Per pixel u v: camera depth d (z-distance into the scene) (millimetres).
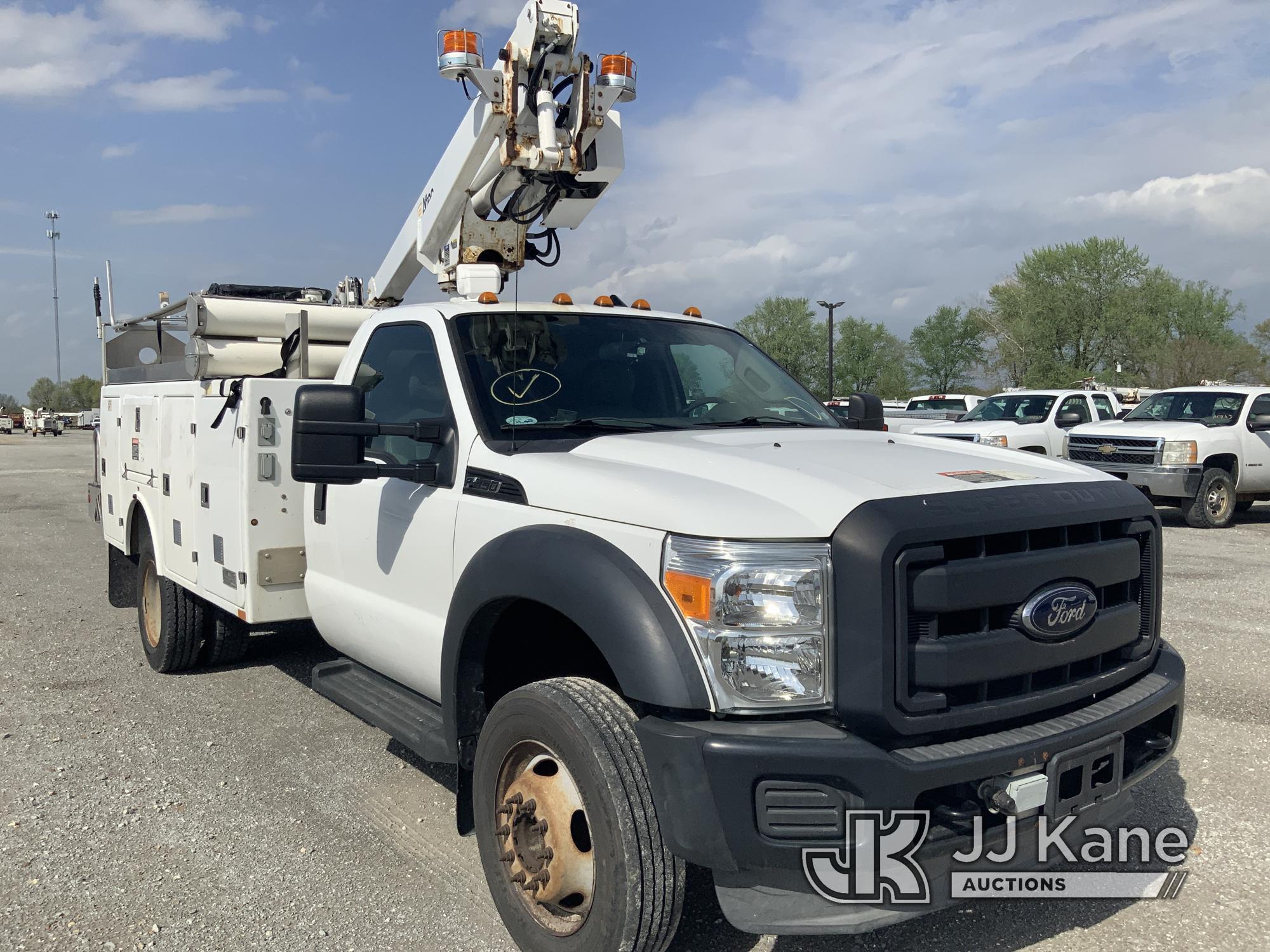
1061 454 16438
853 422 4543
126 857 3771
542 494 3166
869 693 2539
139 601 6641
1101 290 54625
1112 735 2861
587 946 2773
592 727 2781
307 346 5457
